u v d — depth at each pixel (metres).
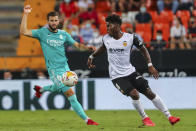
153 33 57.41
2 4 74.31
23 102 48.56
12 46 68.81
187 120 36.34
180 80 49.44
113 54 29.52
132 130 27.31
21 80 48.62
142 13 58.47
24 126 32.53
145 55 29.48
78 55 50.47
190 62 50.31
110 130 27.61
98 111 46.84
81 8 62.66
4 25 72.12
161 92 49.34
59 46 30.38
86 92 48.69
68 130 28.06
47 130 28.38
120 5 61.38
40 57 54.47
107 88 48.75
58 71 30.41
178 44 53.59
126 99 48.91
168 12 59.81
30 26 59.53
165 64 50.25
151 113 44.00
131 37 29.28
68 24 61.03
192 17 58.75
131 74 29.53
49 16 30.12
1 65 55.03
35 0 61.91
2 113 45.19
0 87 48.72
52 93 48.41
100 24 60.81
